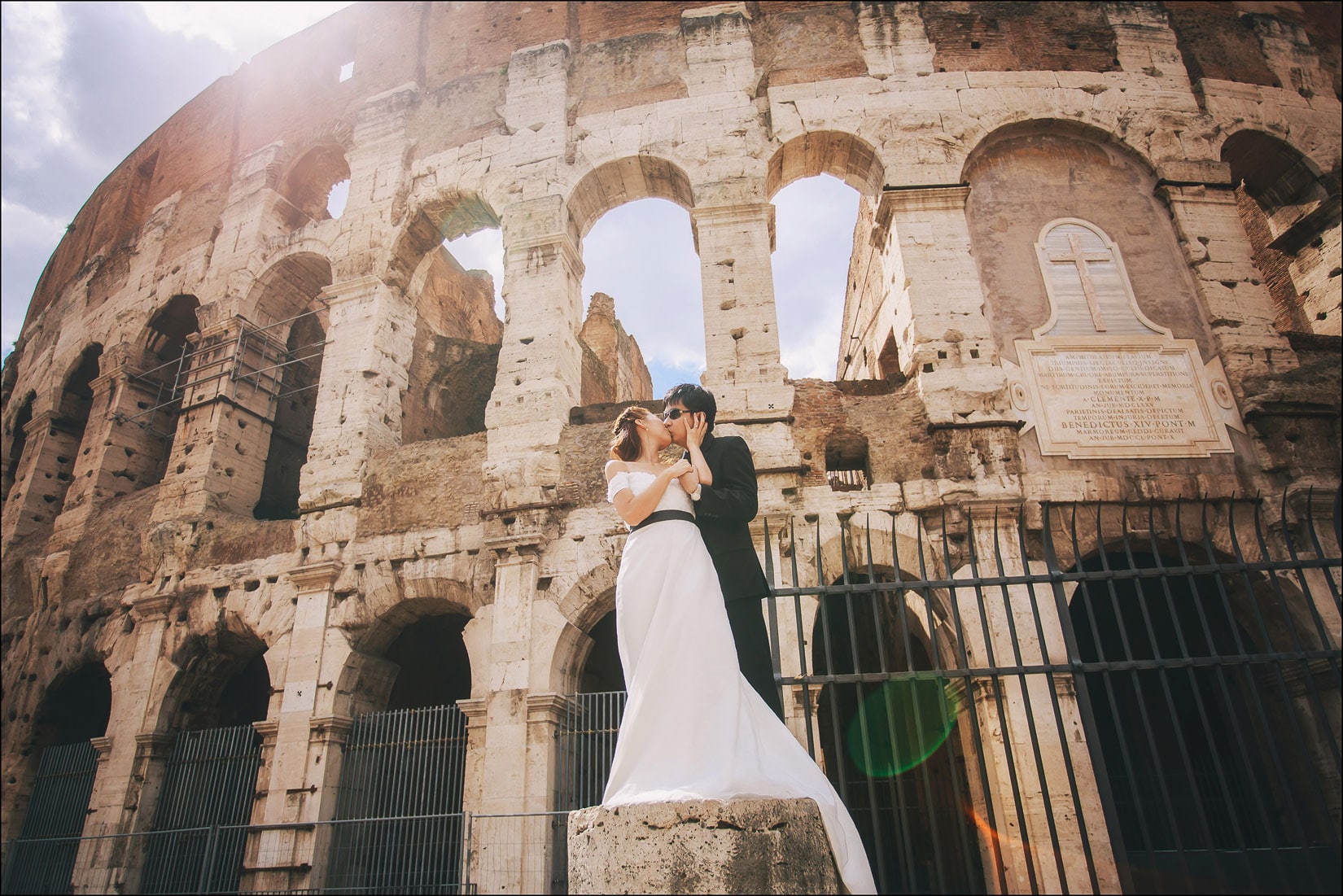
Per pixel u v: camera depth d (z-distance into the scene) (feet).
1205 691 64.34
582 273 75.92
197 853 62.03
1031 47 74.79
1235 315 64.08
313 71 94.43
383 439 72.08
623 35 80.69
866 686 73.56
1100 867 46.44
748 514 20.29
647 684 17.25
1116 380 61.67
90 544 79.51
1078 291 65.36
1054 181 70.33
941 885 19.30
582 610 57.82
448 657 83.71
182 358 83.87
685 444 20.59
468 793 55.01
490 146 77.30
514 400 65.77
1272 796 54.85
